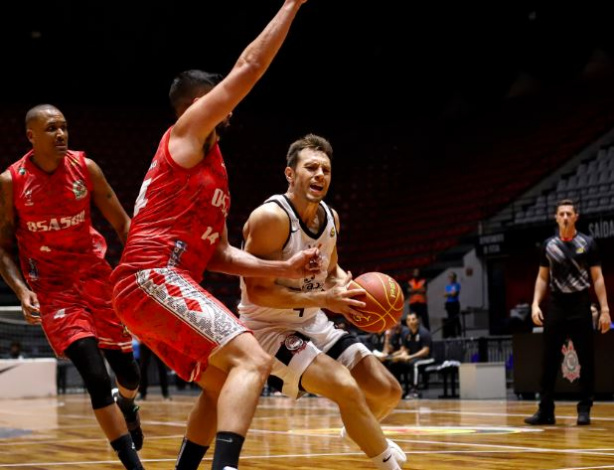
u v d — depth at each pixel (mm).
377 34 24797
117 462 4973
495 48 24547
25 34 23453
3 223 3840
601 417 7684
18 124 22859
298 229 3494
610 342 9852
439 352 14430
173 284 2861
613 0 21938
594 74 23172
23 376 15594
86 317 3789
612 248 15008
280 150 24984
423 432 6469
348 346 3625
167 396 12906
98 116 24109
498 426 6938
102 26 23766
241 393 2670
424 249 19484
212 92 2844
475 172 21953
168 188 2910
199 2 23828
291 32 24516
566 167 18781
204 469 4441
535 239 15758
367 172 24500
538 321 7043
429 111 26500
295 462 4730
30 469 4609
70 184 3826
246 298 3652
